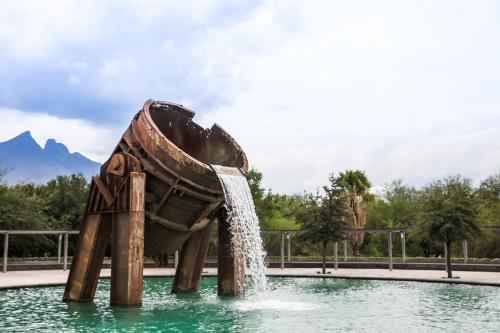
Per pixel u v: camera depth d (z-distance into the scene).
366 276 31.03
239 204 17.91
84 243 17.84
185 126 19.78
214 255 51.53
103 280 29.66
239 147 19.78
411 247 58.06
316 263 42.53
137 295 16.05
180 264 20.94
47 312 15.81
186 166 16.39
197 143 20.06
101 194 17.38
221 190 17.69
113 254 16.41
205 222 19.50
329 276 31.88
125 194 16.48
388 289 24.33
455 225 29.98
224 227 19.42
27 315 15.48
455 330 13.08
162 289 24.44
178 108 19.25
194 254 20.78
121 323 13.74
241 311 15.99
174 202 17.50
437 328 13.35
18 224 44.75
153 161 16.66
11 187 50.34
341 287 25.47
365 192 60.94
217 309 16.30
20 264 36.97
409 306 17.83
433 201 31.80
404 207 63.56
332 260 45.19
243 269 19.47
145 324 13.59
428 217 31.02
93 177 17.89
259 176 56.50
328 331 12.77
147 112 17.16
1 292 22.78
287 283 28.20
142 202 16.38
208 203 17.94
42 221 47.53
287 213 60.50
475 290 23.73
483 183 62.47
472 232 30.50
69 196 54.75
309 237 34.94
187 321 14.05
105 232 17.80
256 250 20.16
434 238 30.67
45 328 13.18
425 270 38.25
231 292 19.19
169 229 18.42
